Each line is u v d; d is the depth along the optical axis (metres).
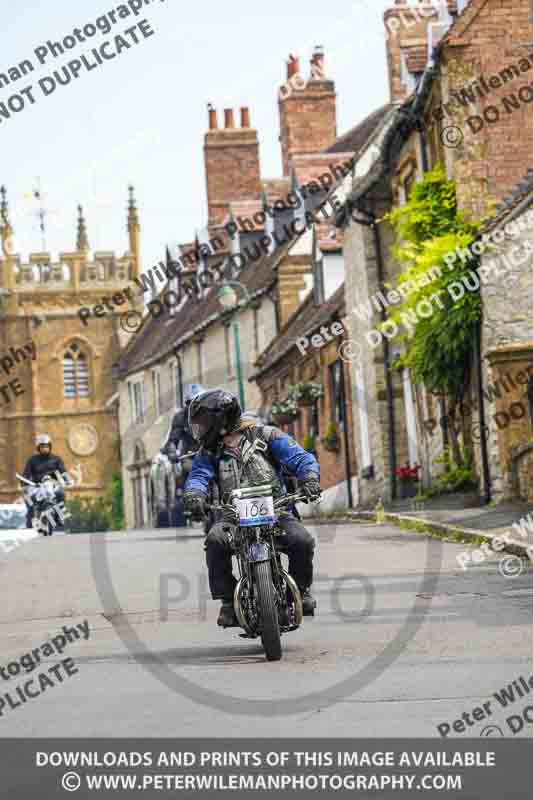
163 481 95.00
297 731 23.83
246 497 33.12
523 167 92.69
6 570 61.94
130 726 25.19
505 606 41.09
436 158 102.19
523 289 83.56
